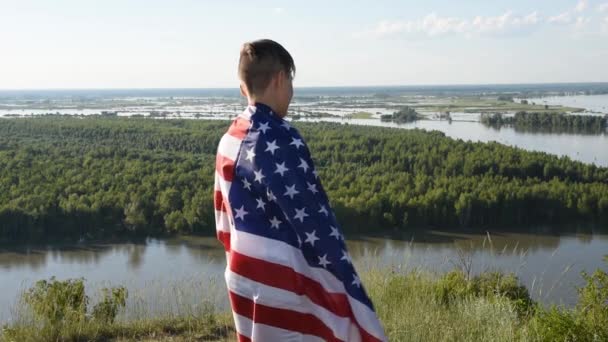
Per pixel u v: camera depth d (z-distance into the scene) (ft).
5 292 76.59
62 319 20.34
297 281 8.71
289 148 8.84
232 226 9.00
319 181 9.00
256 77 9.20
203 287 23.97
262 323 8.73
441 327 17.02
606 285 18.10
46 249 120.37
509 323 17.03
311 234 8.64
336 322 8.71
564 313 17.60
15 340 19.02
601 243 123.44
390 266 24.20
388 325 17.39
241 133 9.10
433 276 24.67
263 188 8.75
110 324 20.79
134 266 103.09
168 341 19.48
